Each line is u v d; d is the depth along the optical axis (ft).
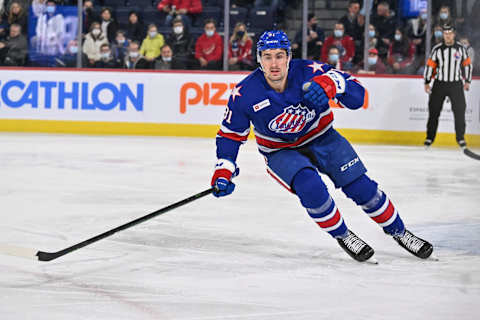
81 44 119.24
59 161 77.20
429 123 103.60
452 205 52.03
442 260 34.27
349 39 115.03
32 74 117.50
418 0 114.01
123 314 24.93
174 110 116.57
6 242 37.52
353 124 112.37
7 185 59.26
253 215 46.98
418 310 25.67
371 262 33.42
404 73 115.85
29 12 118.83
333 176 32.99
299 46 115.85
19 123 118.01
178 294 27.66
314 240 38.88
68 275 30.50
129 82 116.78
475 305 26.40
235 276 30.68
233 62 117.08
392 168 76.48
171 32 118.93
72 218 44.91
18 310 25.32
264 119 31.50
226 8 116.16
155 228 41.81
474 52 114.42
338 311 25.50
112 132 117.50
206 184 62.08
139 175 67.10
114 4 122.11
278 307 25.96
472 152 100.17
